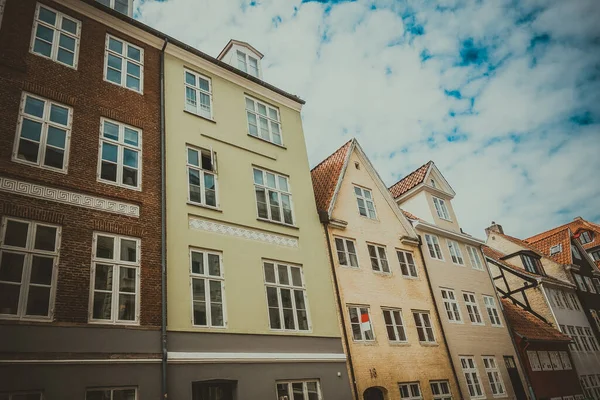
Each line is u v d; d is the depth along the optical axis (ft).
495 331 73.26
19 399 27.32
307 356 44.16
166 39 48.93
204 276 40.42
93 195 36.19
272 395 39.50
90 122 38.96
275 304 44.83
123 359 31.89
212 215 44.09
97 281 33.40
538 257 105.81
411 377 54.08
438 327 62.80
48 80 37.91
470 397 60.29
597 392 90.02
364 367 49.67
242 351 39.27
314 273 50.62
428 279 66.44
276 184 53.06
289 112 61.21
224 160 48.65
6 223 30.99
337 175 63.87
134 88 44.47
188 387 34.65
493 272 99.96
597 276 120.26
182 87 49.21
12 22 37.83
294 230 51.52
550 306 91.76
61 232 33.14
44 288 30.83
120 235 36.29
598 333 103.19
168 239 39.42
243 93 56.13
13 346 27.99
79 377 29.66
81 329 31.07
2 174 32.07
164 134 44.24
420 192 81.30
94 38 43.34
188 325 36.99
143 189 39.68
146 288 35.63
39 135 35.37
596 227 158.30
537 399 71.26
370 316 54.54
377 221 64.75
